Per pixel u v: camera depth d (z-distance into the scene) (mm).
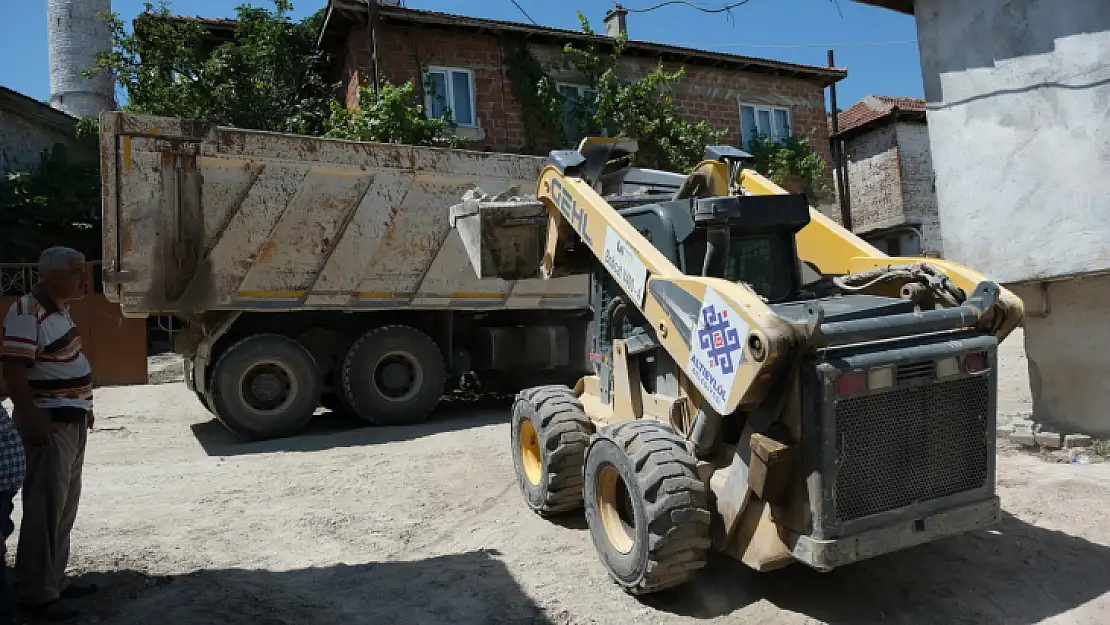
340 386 9555
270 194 8586
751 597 4129
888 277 4504
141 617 3971
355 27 14297
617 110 15586
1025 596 3990
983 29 6762
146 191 8016
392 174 9195
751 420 3773
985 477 3885
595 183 6371
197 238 8266
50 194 16844
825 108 18484
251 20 15469
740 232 4566
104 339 14078
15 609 3898
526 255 6340
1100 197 6035
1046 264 6395
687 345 3941
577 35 15477
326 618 4012
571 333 10938
